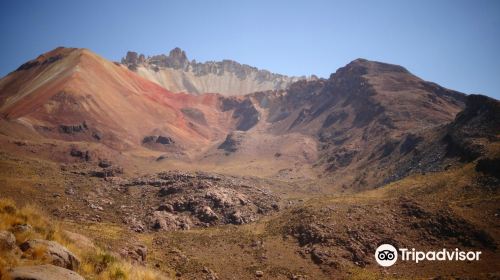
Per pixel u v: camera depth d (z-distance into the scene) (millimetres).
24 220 15508
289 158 170500
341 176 130625
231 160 178375
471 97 104312
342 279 45969
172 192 81000
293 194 109938
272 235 59938
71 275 10766
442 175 76500
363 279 45000
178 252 48750
